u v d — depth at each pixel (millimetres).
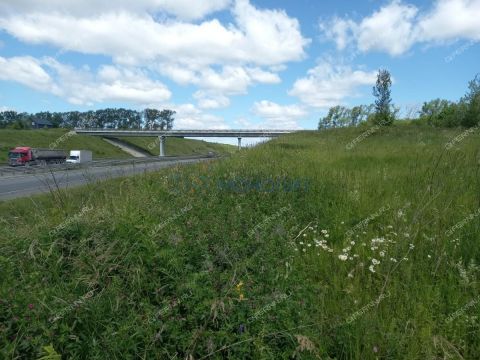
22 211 6133
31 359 2611
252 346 2729
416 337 2865
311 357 2662
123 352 2639
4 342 2684
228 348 2688
